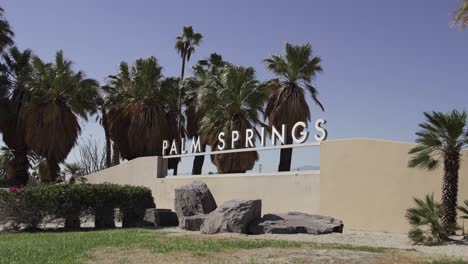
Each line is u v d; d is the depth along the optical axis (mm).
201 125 35094
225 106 32844
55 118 37875
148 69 40312
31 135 38094
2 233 18781
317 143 17953
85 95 40500
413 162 13664
